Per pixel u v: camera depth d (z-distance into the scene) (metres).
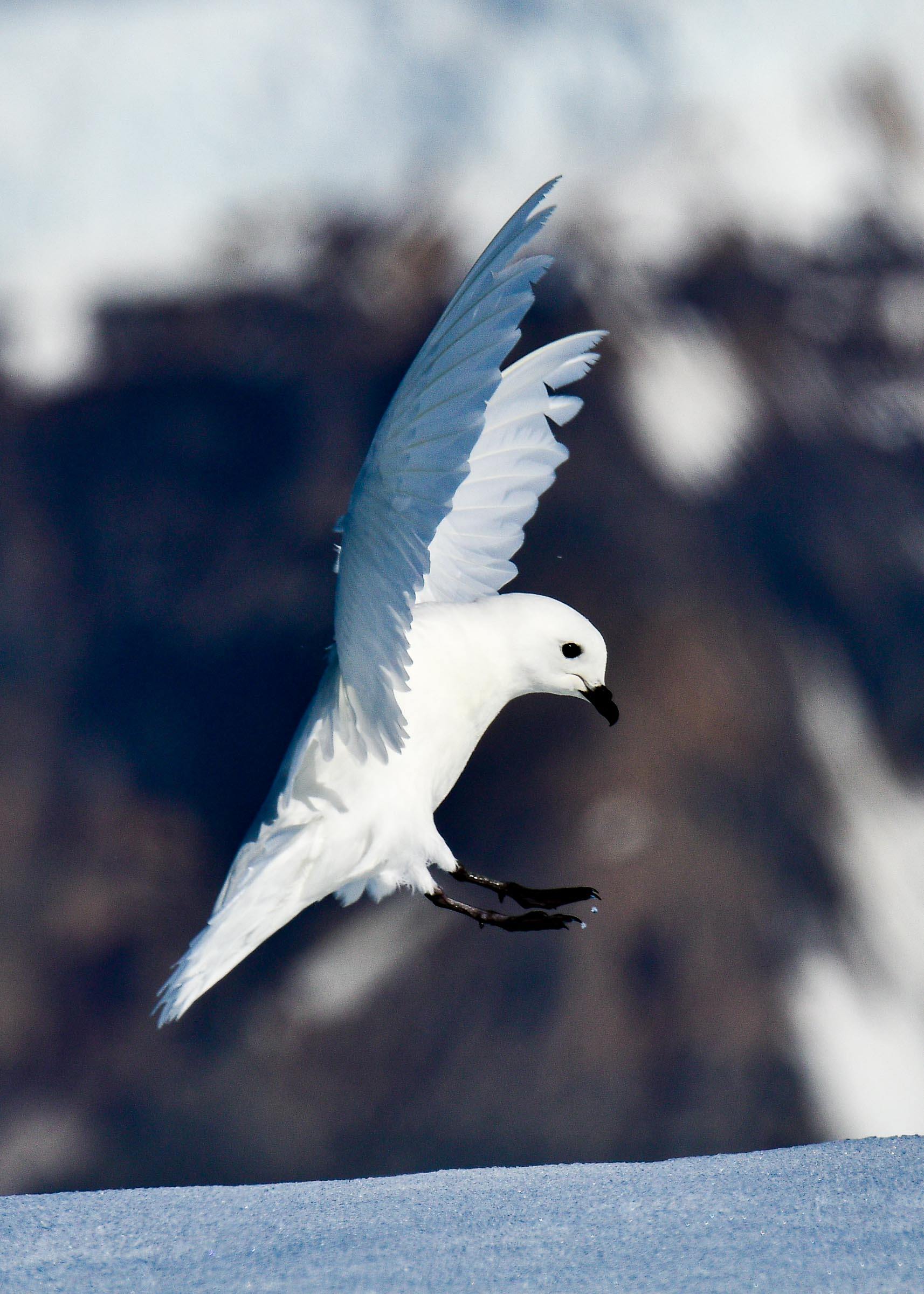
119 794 26.81
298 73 44.84
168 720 28.00
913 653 29.66
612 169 41.94
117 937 25.02
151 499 32.81
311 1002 24.17
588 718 27.44
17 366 37.03
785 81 44.50
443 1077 23.06
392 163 42.69
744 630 29.14
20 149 43.50
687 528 31.47
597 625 28.69
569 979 24.30
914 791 27.80
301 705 28.20
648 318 37.47
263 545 31.77
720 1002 24.00
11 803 26.64
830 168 42.53
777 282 39.59
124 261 40.53
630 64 44.78
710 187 41.56
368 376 36.69
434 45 45.69
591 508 31.36
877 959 25.16
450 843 25.92
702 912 24.97
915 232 41.69
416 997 24.11
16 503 32.62
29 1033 23.84
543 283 37.94
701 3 46.53
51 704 28.34
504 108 44.03
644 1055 23.30
